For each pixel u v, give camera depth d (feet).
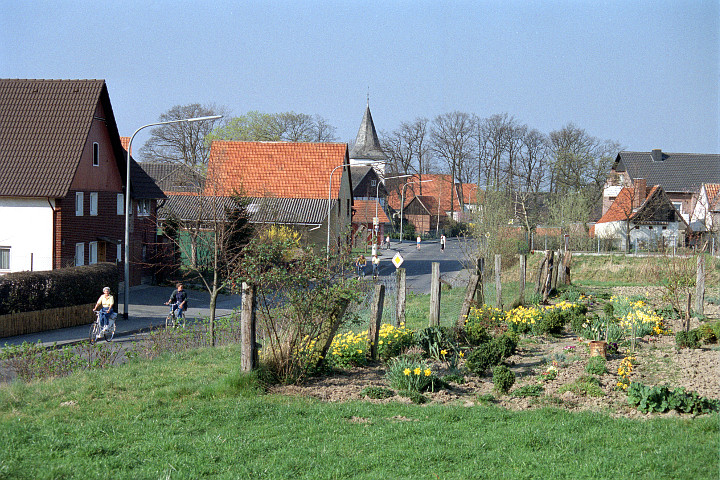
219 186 96.12
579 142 280.92
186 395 34.86
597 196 271.90
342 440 27.45
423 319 72.64
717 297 79.61
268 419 30.50
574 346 47.83
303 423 29.81
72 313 88.38
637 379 37.09
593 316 59.16
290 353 37.73
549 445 26.55
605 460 24.41
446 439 27.32
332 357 42.88
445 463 24.64
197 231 86.58
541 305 75.41
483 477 23.24
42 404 33.58
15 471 23.52
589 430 28.32
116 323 89.81
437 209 385.50
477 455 25.45
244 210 108.58
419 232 355.15
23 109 112.06
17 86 114.62
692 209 233.35
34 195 103.30
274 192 173.88
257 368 37.04
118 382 37.93
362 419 30.71
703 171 262.88
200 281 132.16
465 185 405.39
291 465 24.47
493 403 33.96
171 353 53.11
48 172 105.50
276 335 37.86
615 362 42.16
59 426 29.14
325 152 180.86
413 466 24.40
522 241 164.14
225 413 31.12
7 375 47.70
